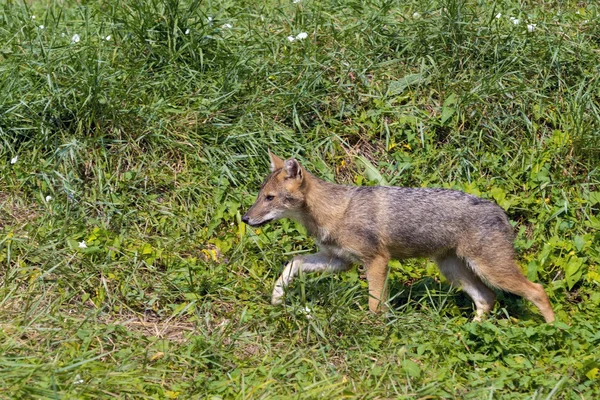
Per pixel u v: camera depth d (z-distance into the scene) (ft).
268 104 43.19
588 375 28.35
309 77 44.09
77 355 29.19
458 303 36.17
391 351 30.66
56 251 35.14
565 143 42.34
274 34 47.55
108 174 39.70
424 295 34.94
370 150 43.27
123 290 34.06
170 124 41.75
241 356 30.63
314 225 34.83
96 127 40.98
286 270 34.68
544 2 51.93
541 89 44.68
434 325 32.65
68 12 51.08
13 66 42.75
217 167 40.88
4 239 34.96
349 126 43.50
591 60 46.09
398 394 27.55
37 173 39.45
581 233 39.32
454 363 29.76
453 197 34.27
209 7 49.19
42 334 30.30
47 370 27.30
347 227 34.12
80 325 31.07
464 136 42.96
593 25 48.37
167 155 41.50
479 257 33.71
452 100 43.60
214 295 34.60
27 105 40.63
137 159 41.04
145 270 35.83
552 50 46.09
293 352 30.42
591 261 37.37
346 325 31.89
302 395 27.12
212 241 38.14
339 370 29.63
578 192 41.04
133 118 41.34
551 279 37.40
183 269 35.86
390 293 36.06
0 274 34.37
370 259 34.30
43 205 38.40
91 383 27.17
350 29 47.03
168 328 32.78
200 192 40.19
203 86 43.57
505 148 43.01
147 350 29.89
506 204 39.83
